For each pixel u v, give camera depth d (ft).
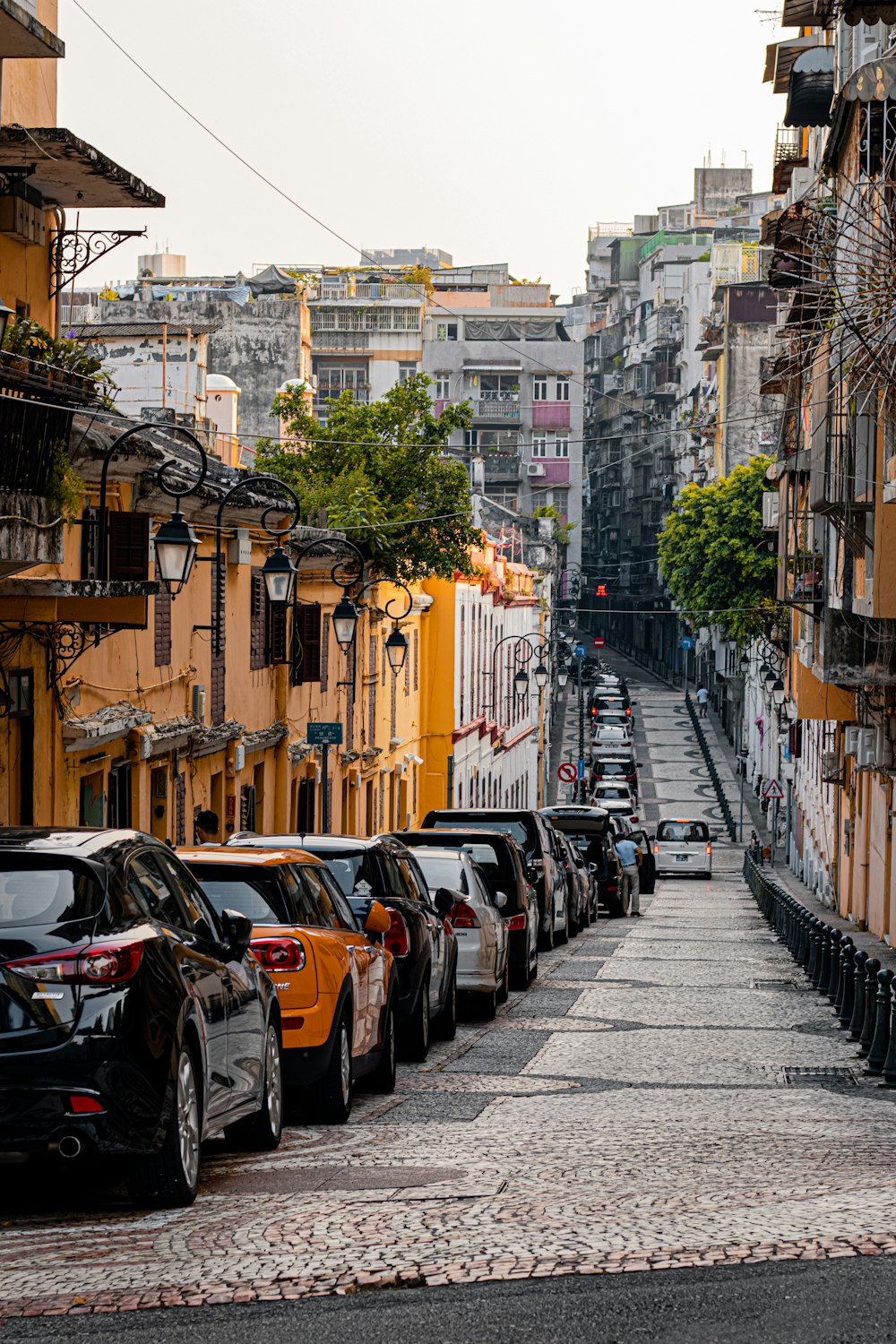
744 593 259.80
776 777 246.47
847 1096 45.83
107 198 69.31
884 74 54.39
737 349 337.72
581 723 333.62
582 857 126.72
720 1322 20.61
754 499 258.78
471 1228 25.76
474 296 430.61
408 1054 53.21
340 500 121.80
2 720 58.03
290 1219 26.71
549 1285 22.39
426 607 162.91
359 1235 25.40
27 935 26.66
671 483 460.96
